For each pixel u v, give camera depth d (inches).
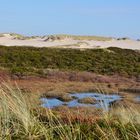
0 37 7047.2
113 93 1727.4
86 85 2010.3
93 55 3585.1
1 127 304.8
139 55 3873.0
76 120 383.9
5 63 2908.5
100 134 330.0
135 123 360.2
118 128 346.6
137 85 2126.0
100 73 2746.1
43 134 310.0
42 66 2979.8
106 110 398.9
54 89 1798.7
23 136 303.9
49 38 6761.8
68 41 6643.7
